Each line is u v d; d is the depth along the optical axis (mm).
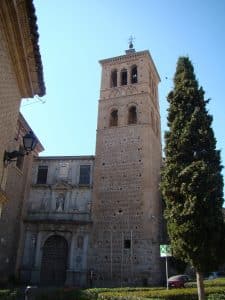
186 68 23422
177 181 20156
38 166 50094
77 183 48062
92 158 49219
